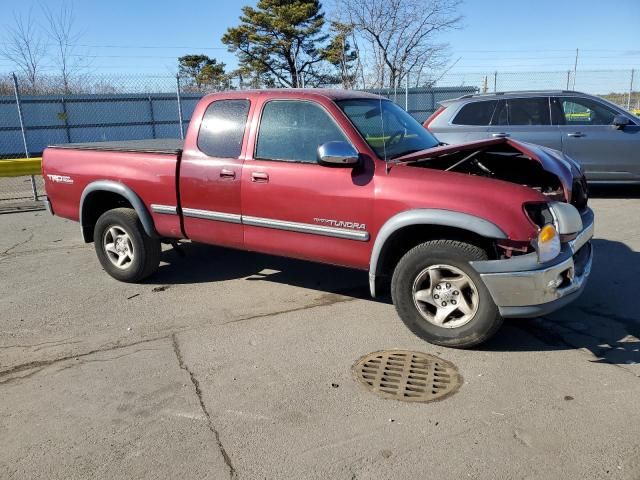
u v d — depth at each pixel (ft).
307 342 13.67
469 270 12.29
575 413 10.28
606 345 13.00
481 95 31.35
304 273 19.10
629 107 67.05
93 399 11.29
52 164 19.25
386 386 11.47
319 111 14.35
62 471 9.12
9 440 10.00
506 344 13.19
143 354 13.24
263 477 8.85
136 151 17.28
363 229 13.53
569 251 12.21
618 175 29.50
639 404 10.52
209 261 20.75
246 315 15.53
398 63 77.71
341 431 9.98
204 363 12.72
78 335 14.46
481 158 15.40
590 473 8.68
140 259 17.78
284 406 10.84
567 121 29.78
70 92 79.66
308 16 135.85
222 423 10.34
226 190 15.52
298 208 14.40
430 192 12.60
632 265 18.58
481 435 9.73
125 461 9.33
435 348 13.12
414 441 9.62
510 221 11.87
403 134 15.48
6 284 18.75
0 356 13.34
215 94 16.22
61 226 28.04
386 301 16.33
